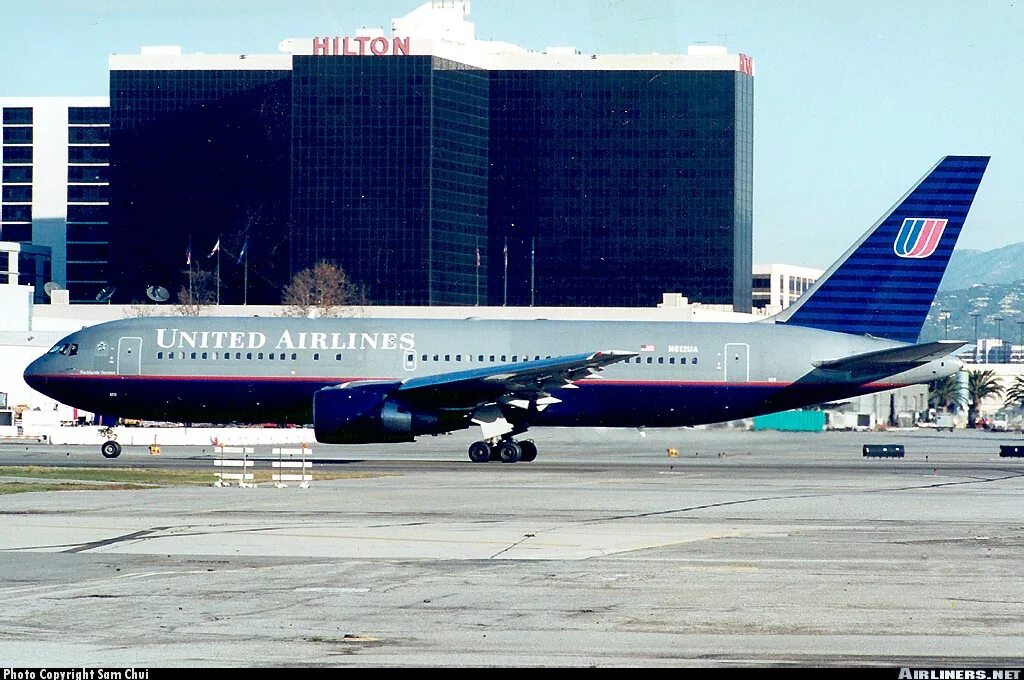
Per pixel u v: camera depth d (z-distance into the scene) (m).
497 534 134.50
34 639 82.56
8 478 195.62
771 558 118.69
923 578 107.75
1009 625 88.75
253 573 108.00
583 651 80.38
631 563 115.06
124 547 122.62
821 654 80.06
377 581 104.50
